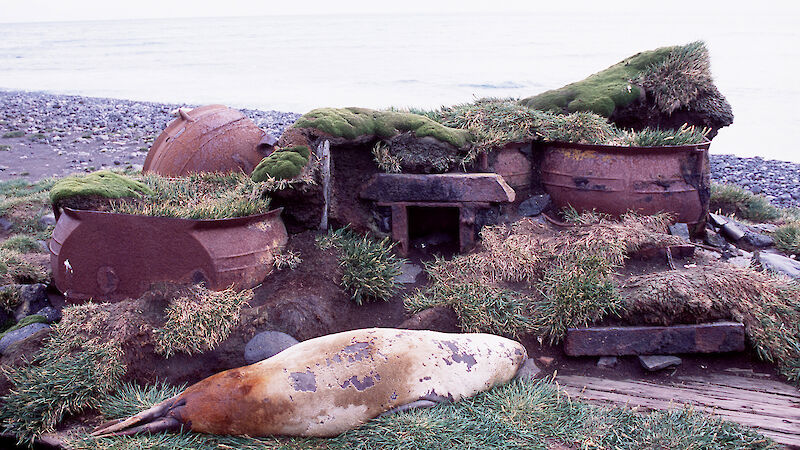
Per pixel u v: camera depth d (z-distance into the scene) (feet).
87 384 14.06
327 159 18.65
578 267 17.61
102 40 301.02
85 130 60.59
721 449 12.15
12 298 18.48
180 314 15.21
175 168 23.24
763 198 28.55
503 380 14.79
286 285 16.87
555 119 21.07
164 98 89.35
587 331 16.10
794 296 16.94
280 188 17.60
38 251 24.00
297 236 18.39
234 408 12.79
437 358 13.97
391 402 13.24
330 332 16.17
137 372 14.79
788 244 22.03
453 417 13.14
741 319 16.19
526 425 13.05
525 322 16.70
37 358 14.88
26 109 73.92
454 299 16.94
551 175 20.79
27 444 13.56
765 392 14.83
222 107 25.11
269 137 24.49
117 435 12.78
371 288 17.29
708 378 15.58
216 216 16.66
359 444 12.50
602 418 13.26
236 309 15.75
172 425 12.92
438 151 19.67
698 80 24.02
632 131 21.99
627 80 24.08
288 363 13.35
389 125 19.62
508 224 19.84
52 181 36.19
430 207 20.17
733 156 53.57
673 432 12.66
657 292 16.31
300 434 12.92
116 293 16.61
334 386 13.03
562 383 15.29
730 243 22.24
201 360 15.19
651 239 18.56
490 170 20.40
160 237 16.11
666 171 19.62
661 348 16.05
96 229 16.35
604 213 20.06
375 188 19.39
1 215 28.35
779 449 12.25
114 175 19.13
